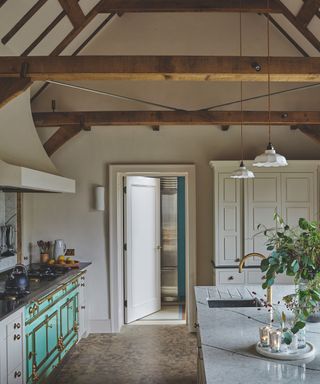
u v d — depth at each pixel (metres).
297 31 5.27
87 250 6.04
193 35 5.80
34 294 3.67
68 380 4.31
